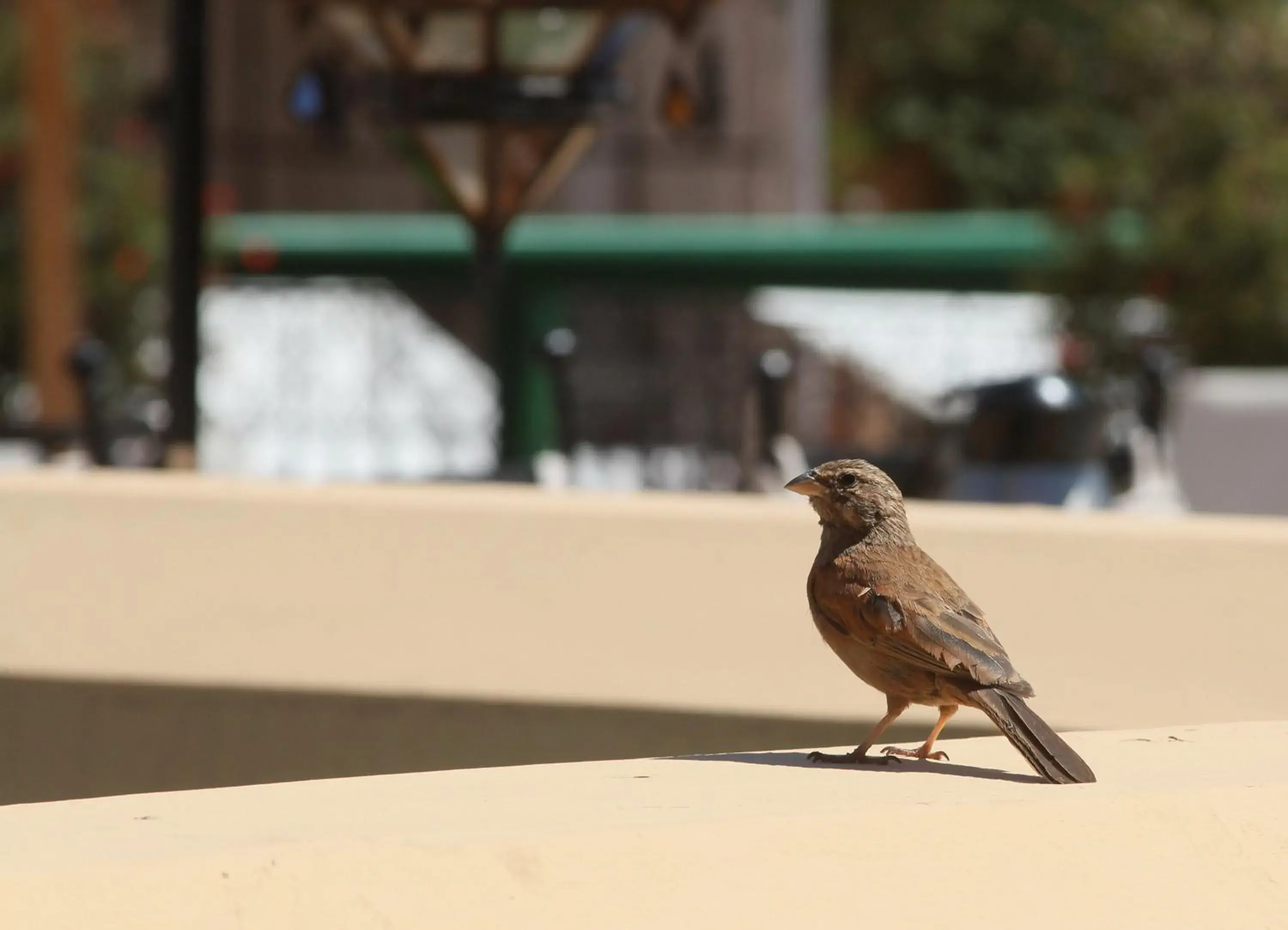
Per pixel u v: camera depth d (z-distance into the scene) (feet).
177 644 32.14
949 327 102.12
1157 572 31.45
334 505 33.01
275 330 103.30
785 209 132.87
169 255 41.68
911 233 105.09
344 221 122.93
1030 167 188.34
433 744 31.60
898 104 192.13
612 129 125.08
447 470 75.82
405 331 104.22
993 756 21.56
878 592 20.44
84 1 129.49
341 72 58.65
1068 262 87.20
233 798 17.65
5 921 13.37
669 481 74.64
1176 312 85.35
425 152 46.24
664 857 15.34
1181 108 89.45
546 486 53.98
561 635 31.73
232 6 126.72
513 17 44.52
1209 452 72.43
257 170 127.85
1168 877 16.24
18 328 109.91
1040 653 31.45
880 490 21.33
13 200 110.42
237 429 98.73
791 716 30.89
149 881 13.94
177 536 33.09
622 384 87.25
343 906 14.24
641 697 31.40
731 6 128.98
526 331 107.04
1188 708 30.96
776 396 58.75
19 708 32.30
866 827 16.10
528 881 14.84
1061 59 187.83
